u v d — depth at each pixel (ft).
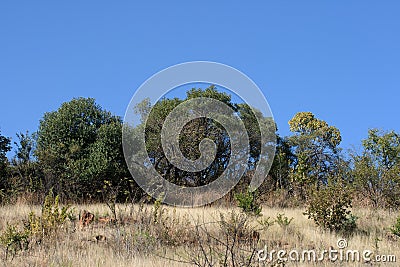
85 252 28.94
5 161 63.67
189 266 26.63
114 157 65.72
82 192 62.85
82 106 73.51
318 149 86.07
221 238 32.81
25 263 26.78
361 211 47.09
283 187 64.64
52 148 68.59
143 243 31.19
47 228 32.76
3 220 38.73
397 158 67.05
